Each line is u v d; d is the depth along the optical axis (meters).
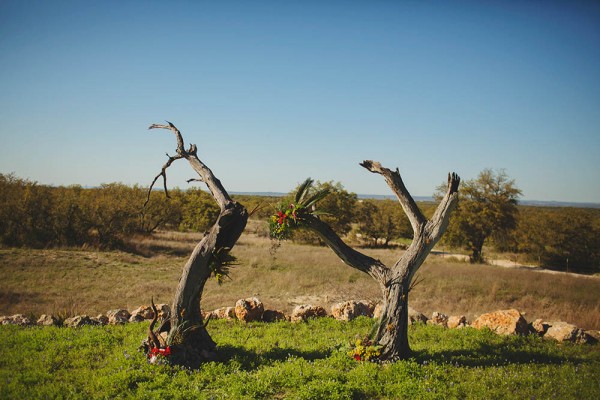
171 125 8.18
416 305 14.32
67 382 5.88
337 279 18.42
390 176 7.64
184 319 6.95
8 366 6.36
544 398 5.77
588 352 8.38
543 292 17.25
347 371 6.57
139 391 5.54
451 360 7.30
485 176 32.75
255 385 5.82
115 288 15.30
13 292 13.58
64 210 24.36
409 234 40.97
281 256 24.75
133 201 28.75
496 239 34.50
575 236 33.22
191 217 37.03
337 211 38.47
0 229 22.81
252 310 10.15
